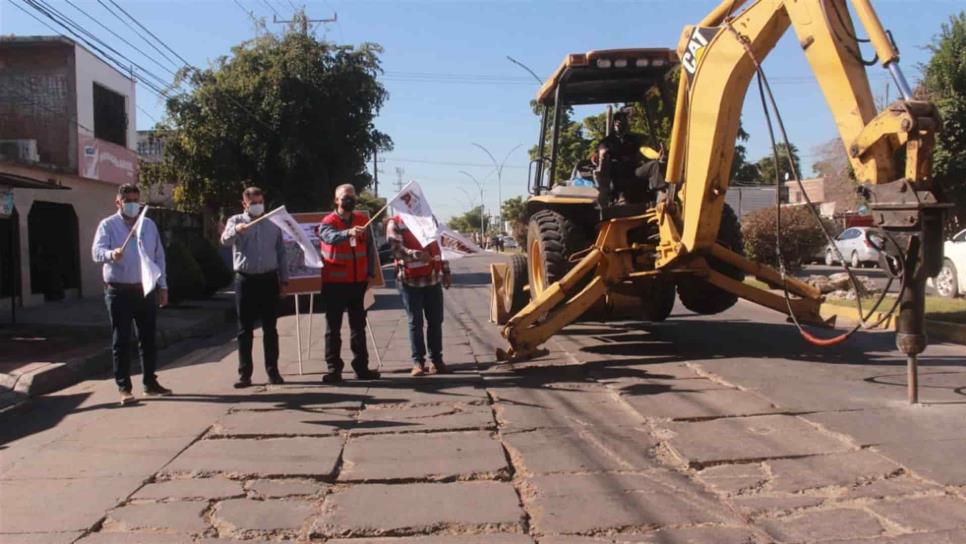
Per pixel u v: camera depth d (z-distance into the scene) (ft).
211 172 76.84
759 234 60.49
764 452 16.94
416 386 24.26
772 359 27.04
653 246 28.30
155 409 22.26
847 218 112.06
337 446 18.16
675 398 21.67
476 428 19.38
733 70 22.74
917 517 13.60
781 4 20.79
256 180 78.64
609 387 23.30
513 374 25.77
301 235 25.00
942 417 19.13
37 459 17.76
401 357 30.22
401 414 20.86
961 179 45.93
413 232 25.21
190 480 16.20
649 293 29.96
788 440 17.72
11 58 60.70
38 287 58.23
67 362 29.71
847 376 24.06
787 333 33.27
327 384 24.90
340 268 24.79
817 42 19.66
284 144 76.07
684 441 17.84
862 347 29.37
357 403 22.13
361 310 25.40
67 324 42.68
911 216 17.83
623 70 30.68
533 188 35.68
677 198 26.43
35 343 35.86
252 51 78.07
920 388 22.26
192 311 52.49
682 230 26.08
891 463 16.08
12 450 19.15
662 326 36.09
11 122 60.70
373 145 84.07
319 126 78.95
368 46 81.92
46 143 60.54
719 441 17.78
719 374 24.54
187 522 14.14
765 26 21.56
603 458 16.98
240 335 24.71
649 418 19.77
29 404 24.93
